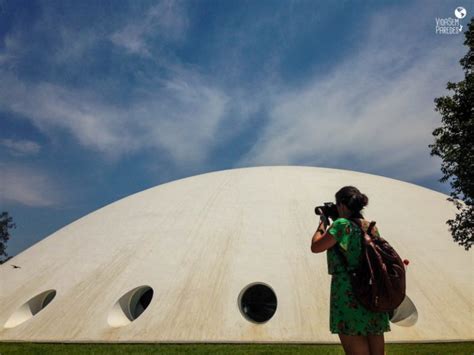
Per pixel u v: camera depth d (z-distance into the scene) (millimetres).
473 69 9758
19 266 15297
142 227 14336
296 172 16844
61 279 13102
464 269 11914
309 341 9922
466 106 9461
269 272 11328
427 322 10320
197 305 10953
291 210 13500
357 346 3131
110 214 16734
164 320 10812
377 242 3279
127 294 11703
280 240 12312
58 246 15531
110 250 13680
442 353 8664
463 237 10336
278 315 10461
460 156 9422
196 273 11766
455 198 10398
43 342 11008
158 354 9156
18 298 13070
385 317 3240
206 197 15156
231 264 11758
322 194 14453
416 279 11266
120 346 10125
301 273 11344
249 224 13062
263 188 15047
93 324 11148
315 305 10617
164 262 12367
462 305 10812
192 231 13336
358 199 3539
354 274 3172
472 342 9820
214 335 10281
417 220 13664
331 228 3271
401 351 8984
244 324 10445
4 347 10422
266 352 9039
